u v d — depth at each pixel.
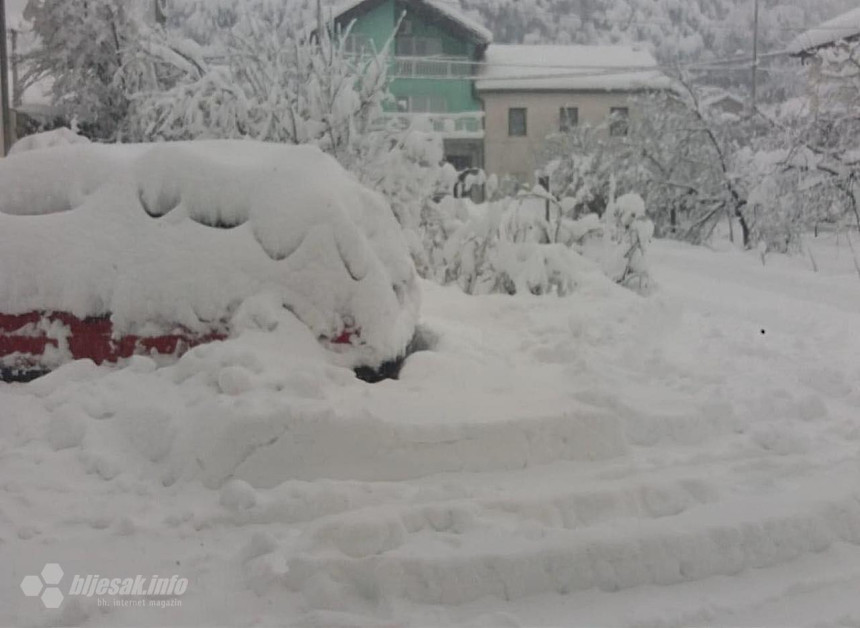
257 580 4.40
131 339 6.73
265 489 5.36
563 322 10.25
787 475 5.85
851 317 12.71
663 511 5.21
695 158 30.98
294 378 5.96
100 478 5.55
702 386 7.70
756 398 7.29
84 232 6.93
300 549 4.59
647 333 10.16
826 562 4.95
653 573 4.66
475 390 6.57
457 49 53.78
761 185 24.61
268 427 5.44
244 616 4.18
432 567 4.41
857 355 9.45
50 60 25.00
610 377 7.72
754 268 20.88
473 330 9.36
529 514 5.03
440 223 13.79
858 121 23.80
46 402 6.31
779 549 4.93
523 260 12.77
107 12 24.81
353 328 6.66
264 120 14.59
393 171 13.77
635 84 38.22
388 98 15.08
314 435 5.47
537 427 5.82
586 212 22.52
